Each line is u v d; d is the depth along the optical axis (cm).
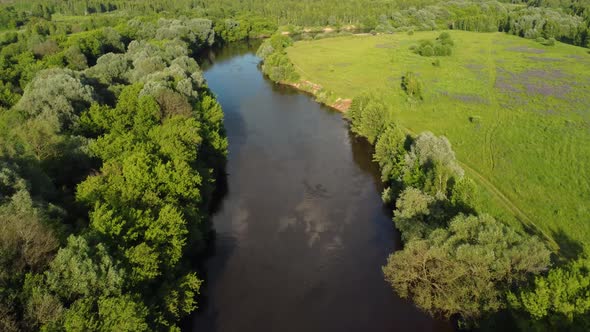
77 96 6444
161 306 3372
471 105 8744
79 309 2753
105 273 3022
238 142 7681
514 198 5381
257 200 5869
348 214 5572
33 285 2808
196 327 3844
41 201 3672
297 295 4250
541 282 2886
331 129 8362
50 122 5400
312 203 5812
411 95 9306
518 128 7406
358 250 4897
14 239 2953
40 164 4547
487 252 3362
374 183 6328
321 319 3975
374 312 4056
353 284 4403
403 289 3844
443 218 4509
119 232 3478
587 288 2825
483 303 3356
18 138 4850
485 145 6894
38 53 10594
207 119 6881
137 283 3266
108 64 8669
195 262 4634
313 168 6762
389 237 5109
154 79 7400
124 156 4694
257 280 4434
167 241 3838
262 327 3872
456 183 4669
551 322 2823
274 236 5131
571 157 6172
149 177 4256
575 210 5000
